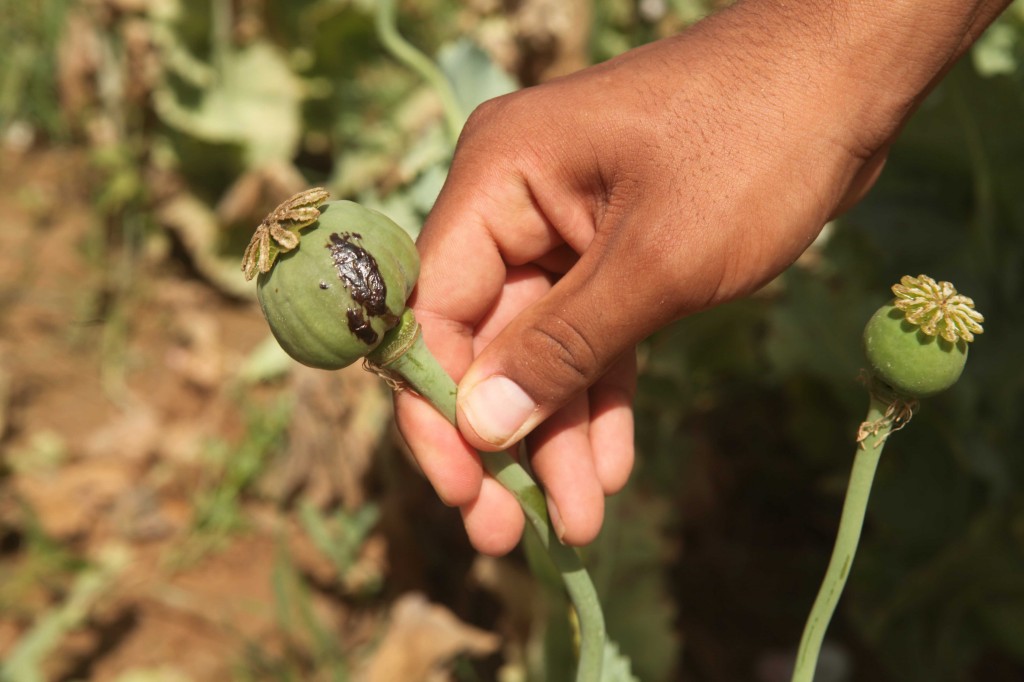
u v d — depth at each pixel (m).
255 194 0.90
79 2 0.96
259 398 0.79
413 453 0.38
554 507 0.36
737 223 0.36
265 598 0.68
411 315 0.34
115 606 0.66
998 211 0.56
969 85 0.52
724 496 0.74
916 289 0.32
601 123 0.37
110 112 0.95
